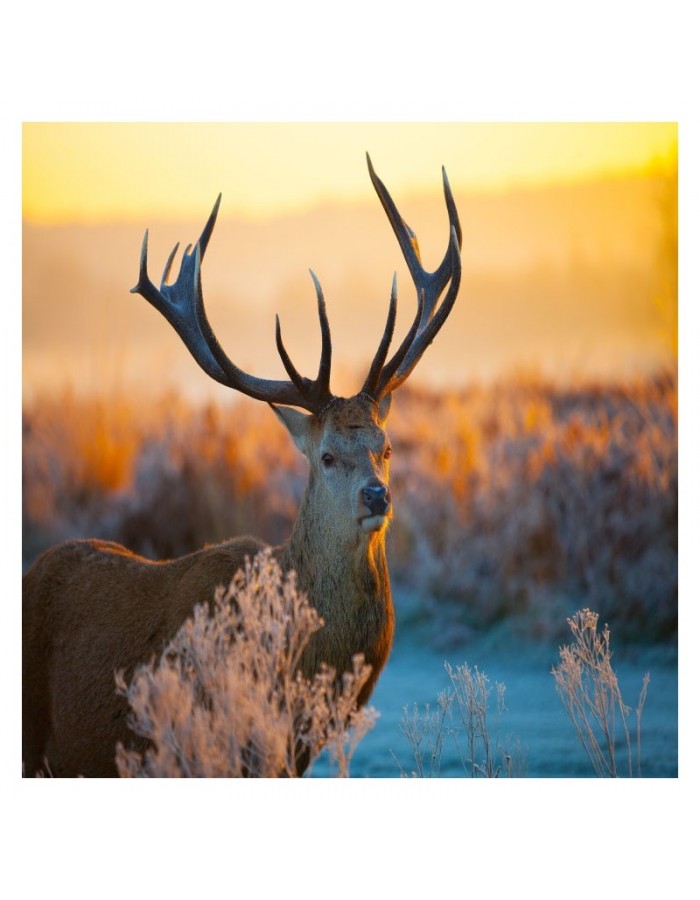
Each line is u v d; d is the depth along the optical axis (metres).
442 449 54.44
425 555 48.50
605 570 45.06
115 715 23.94
